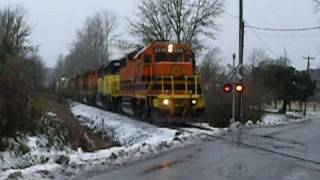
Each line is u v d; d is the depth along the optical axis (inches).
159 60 1264.8
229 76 1680.6
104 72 2053.4
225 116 1492.4
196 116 1229.1
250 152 706.2
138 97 1339.8
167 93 1210.0
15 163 754.8
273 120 1795.0
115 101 1748.3
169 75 1229.1
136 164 590.2
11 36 1914.4
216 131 1069.1
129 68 1487.5
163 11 2198.6
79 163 585.6
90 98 2479.1
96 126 1409.9
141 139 1019.3
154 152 703.7
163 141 800.9
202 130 1076.5
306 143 849.5
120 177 501.7
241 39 1355.8
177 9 2185.0
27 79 957.2
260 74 2475.4
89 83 2554.1
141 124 1211.2
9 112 819.4
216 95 1534.2
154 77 1240.2
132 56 1483.8
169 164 588.4
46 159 788.0
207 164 587.8
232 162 605.0
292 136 989.2
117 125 1266.0
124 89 1565.0
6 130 814.5
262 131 1116.5
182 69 1239.5
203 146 780.0
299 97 2635.3
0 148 781.9
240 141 861.8
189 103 1213.7
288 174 524.4
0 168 709.3
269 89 2368.4
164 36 2202.3
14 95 842.8
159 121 1208.2
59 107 1560.0
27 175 506.0
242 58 1347.2
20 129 874.1
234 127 1256.8
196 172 530.3
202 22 2196.1
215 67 2773.1
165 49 1272.1
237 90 1318.9
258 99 1705.2
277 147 777.6
